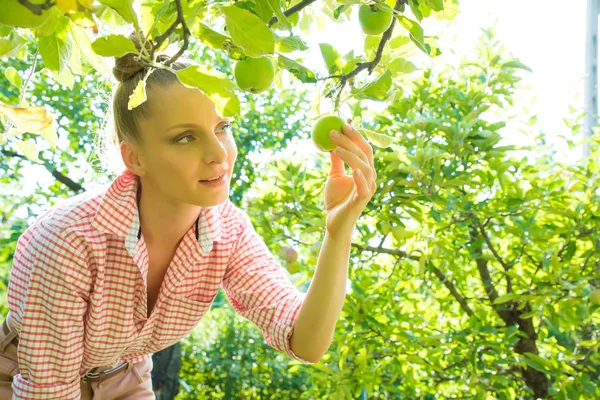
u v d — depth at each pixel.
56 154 4.96
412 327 3.00
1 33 0.97
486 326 2.80
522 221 2.84
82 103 4.98
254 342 6.35
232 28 0.76
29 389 1.29
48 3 0.65
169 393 4.64
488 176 2.84
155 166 1.14
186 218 1.29
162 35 0.75
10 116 0.82
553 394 2.88
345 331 2.80
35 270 1.25
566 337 3.56
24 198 4.93
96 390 1.44
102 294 1.29
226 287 1.43
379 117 2.88
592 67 4.38
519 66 2.89
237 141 5.76
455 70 3.26
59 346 1.27
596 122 4.12
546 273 2.94
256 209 3.01
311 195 2.94
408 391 3.28
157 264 1.35
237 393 6.24
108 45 0.75
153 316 1.37
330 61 1.07
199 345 6.44
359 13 1.01
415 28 0.98
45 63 0.99
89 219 1.26
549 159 3.28
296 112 5.93
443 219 3.01
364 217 2.94
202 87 0.75
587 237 2.93
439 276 3.08
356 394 2.93
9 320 1.39
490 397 3.20
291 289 1.37
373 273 3.36
